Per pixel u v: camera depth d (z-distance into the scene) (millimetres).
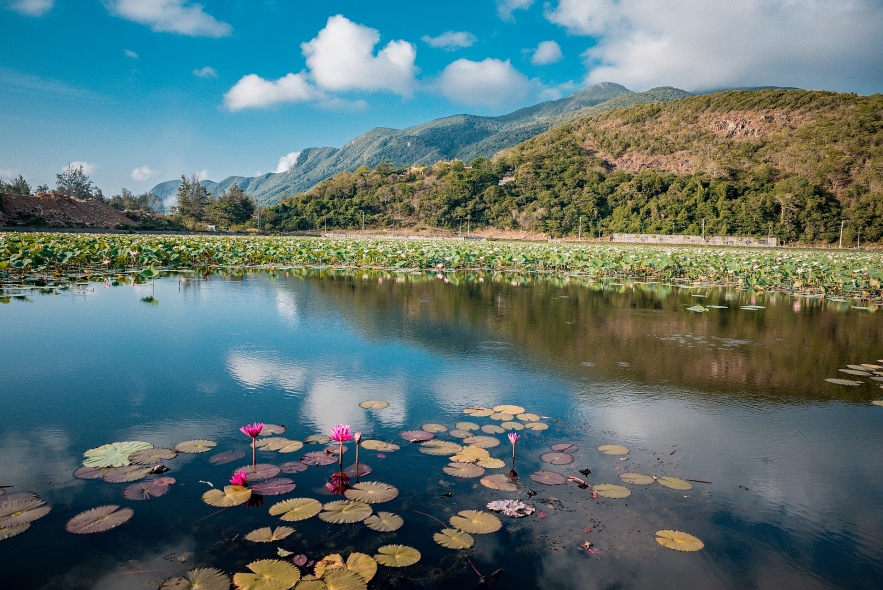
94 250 19266
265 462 3994
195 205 88938
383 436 4582
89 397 5367
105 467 3834
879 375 6883
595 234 86312
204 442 4312
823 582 2814
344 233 93812
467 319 10422
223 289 14055
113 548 2928
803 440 4723
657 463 4207
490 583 2711
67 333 8203
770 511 3537
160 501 3428
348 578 2674
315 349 7652
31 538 3002
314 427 4730
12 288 13133
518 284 17719
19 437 4367
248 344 7836
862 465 4238
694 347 8398
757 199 73375
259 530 3109
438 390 5918
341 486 3678
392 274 20344
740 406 5617
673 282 19594
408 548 2982
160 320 9445
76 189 104688
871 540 3223
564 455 4301
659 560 2967
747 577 2840
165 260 21609
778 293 16844
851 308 13445
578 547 3064
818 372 7004
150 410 5062
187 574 2709
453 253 26312
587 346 8305
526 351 7887
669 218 79312
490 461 4125
